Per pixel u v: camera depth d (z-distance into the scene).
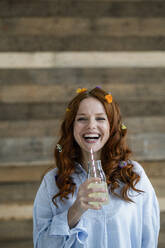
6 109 2.37
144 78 2.43
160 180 2.38
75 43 2.40
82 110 1.16
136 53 2.42
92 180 0.95
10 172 2.36
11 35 2.38
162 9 2.44
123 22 2.41
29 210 2.36
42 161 2.37
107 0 2.40
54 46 2.40
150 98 2.43
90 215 1.12
